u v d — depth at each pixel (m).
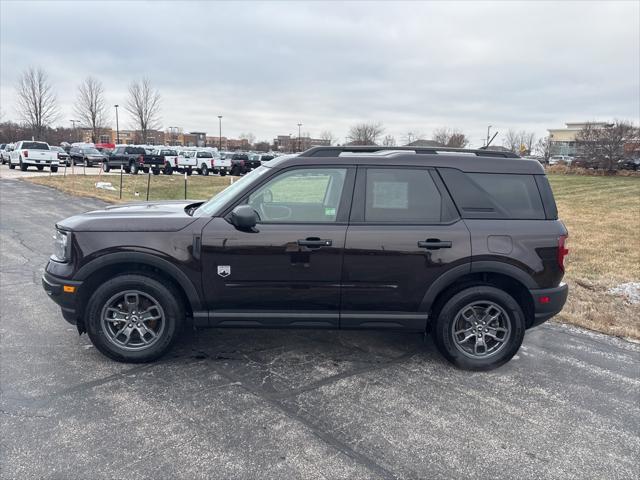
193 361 4.07
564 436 3.12
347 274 3.87
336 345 4.50
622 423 3.29
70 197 16.44
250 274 3.85
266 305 3.93
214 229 3.82
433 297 3.94
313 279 3.87
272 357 4.20
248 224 3.66
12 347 4.22
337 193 3.98
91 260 3.78
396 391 3.65
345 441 2.99
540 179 4.06
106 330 3.91
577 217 15.41
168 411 3.26
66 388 3.53
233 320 3.96
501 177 4.04
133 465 2.69
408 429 3.14
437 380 3.86
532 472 2.75
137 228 3.82
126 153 32.47
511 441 3.04
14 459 2.71
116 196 17.06
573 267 8.16
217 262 3.82
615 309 5.80
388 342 4.61
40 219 11.52
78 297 3.85
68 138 72.06
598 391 3.74
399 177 3.98
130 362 3.96
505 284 4.13
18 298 5.56
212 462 2.74
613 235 11.79
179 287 3.99
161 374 3.81
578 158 46.19
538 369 4.11
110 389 3.54
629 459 2.90
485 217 3.96
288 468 2.71
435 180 3.98
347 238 3.84
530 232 3.94
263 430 3.07
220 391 3.56
